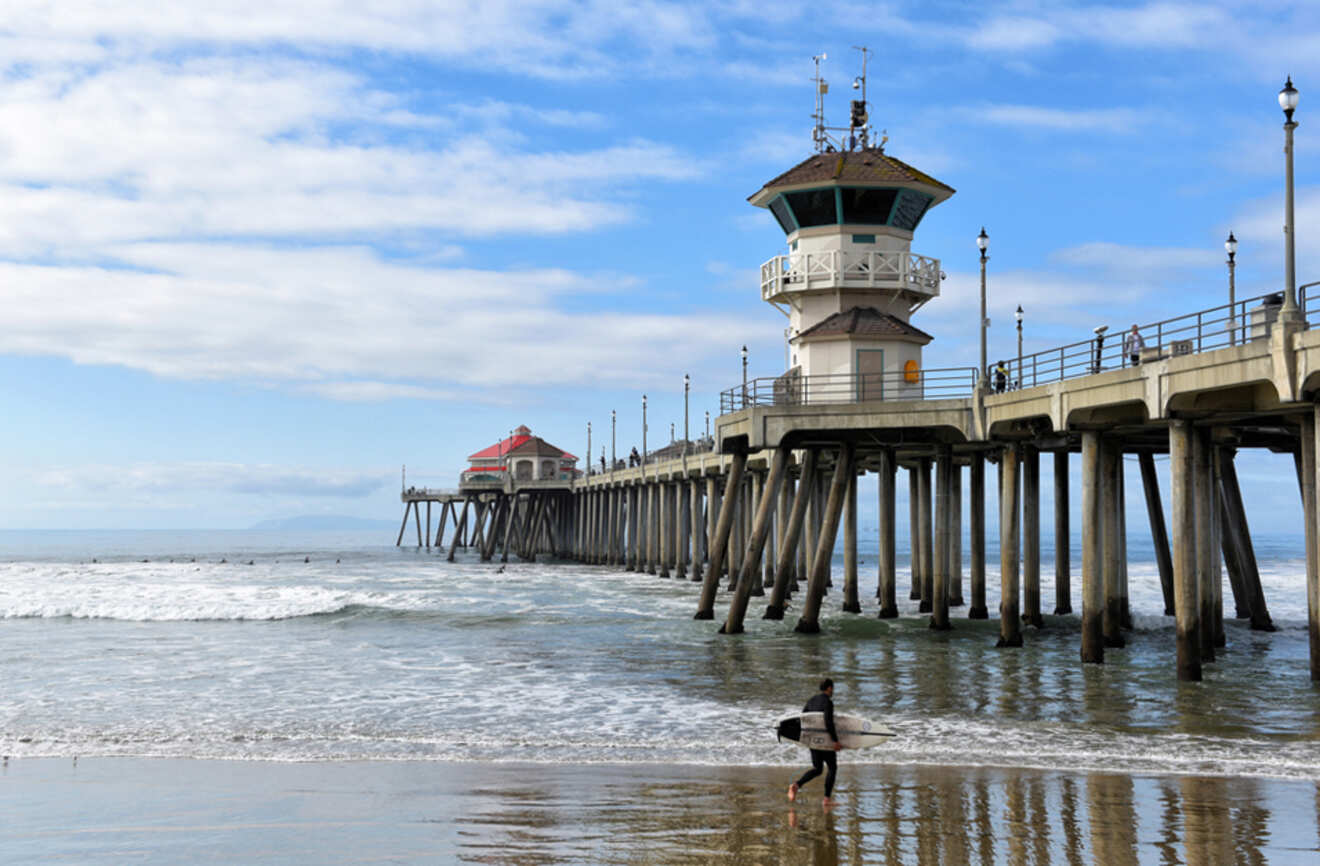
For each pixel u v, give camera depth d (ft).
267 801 47.47
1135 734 61.36
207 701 75.61
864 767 53.21
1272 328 66.44
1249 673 84.38
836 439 116.98
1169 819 43.21
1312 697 73.10
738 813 44.62
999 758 55.31
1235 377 69.72
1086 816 43.68
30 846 40.96
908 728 63.41
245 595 167.94
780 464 113.09
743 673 87.04
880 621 123.65
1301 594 186.09
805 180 137.08
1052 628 119.44
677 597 173.88
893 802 46.11
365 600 162.91
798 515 127.03
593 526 307.37
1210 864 37.70
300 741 61.72
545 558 369.09
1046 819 43.27
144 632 121.60
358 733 63.98
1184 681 78.74
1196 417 77.92
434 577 238.07
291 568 282.77
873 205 137.49
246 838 41.78
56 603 149.07
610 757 56.95
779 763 55.11
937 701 72.54
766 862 37.91
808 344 134.82
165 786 50.62
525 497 387.55
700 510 256.32
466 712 70.90
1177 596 79.30
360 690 80.18
